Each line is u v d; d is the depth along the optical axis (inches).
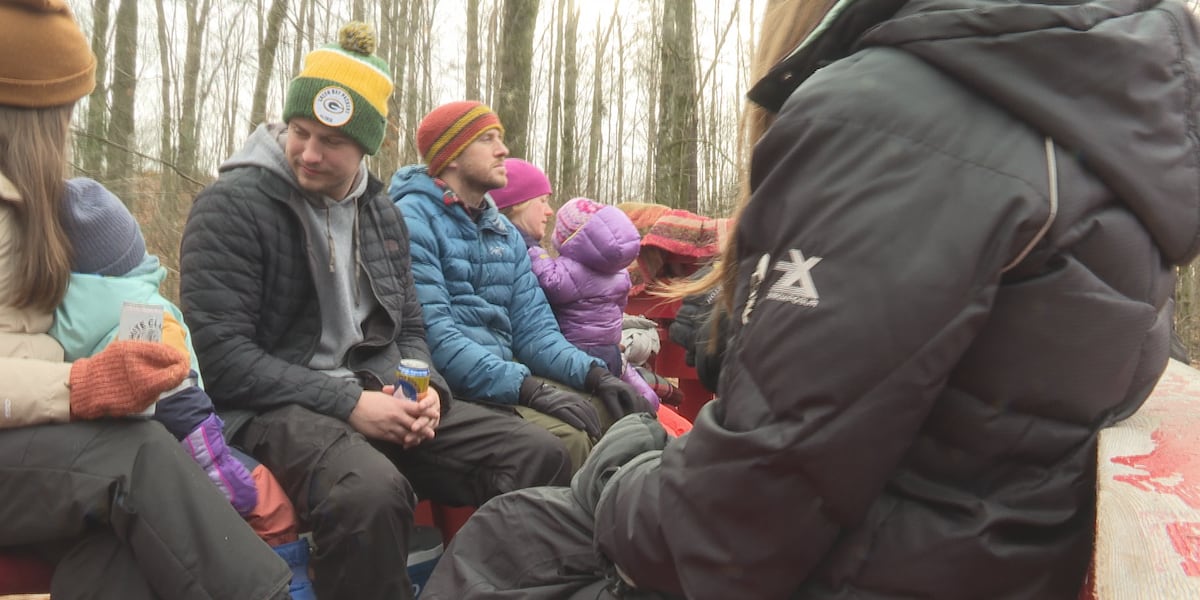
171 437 71.6
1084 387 37.8
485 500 102.3
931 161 37.3
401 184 122.6
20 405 66.0
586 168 1107.9
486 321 122.4
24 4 69.9
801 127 40.3
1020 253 36.5
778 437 37.6
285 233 96.7
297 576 84.9
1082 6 38.3
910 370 36.2
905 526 39.6
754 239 41.9
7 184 68.6
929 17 39.0
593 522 55.6
